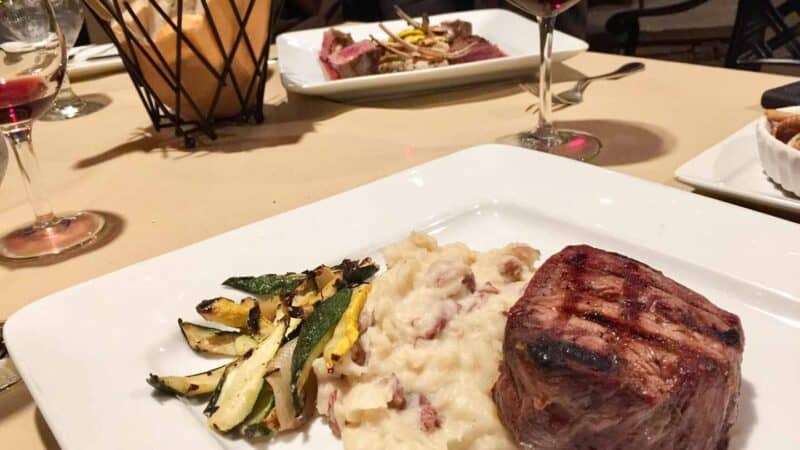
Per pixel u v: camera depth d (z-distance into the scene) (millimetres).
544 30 1608
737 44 2896
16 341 987
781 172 1214
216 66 1839
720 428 752
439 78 2037
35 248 1399
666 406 698
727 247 1108
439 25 2445
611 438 730
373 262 1155
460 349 899
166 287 1127
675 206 1221
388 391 857
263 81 1967
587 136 1673
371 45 2215
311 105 2150
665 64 2215
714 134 1617
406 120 1951
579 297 820
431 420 844
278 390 860
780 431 810
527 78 2188
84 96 2424
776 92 1625
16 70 1335
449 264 995
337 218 1308
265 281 1108
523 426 776
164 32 1756
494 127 1821
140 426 846
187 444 819
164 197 1594
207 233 1404
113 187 1674
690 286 1074
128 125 2107
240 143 1883
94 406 875
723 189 1229
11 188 1745
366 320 948
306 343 902
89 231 1443
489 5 3678
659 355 724
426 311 938
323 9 3832
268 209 1479
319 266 1129
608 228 1214
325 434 871
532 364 739
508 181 1381
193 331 1021
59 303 1068
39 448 872
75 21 2496
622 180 1310
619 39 4605
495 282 1020
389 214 1317
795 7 2854
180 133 1892
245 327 1027
